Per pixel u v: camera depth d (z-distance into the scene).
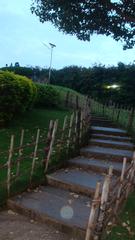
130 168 7.32
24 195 7.40
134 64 32.22
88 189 7.74
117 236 5.84
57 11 15.61
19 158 7.75
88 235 5.47
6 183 7.29
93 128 14.04
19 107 13.33
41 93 19.28
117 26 15.97
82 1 14.92
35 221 6.53
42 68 40.19
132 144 12.25
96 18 15.39
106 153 10.60
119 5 15.16
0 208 6.88
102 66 34.69
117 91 29.89
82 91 33.66
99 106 20.61
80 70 35.97
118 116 16.67
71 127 10.41
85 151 10.73
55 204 7.10
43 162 8.72
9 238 5.76
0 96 12.04
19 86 12.66
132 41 16.75
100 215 5.52
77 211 6.84
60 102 21.33
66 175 8.68
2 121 12.36
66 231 6.17
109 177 5.50
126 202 7.24
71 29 16.05
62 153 9.90
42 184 8.22
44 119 15.17
